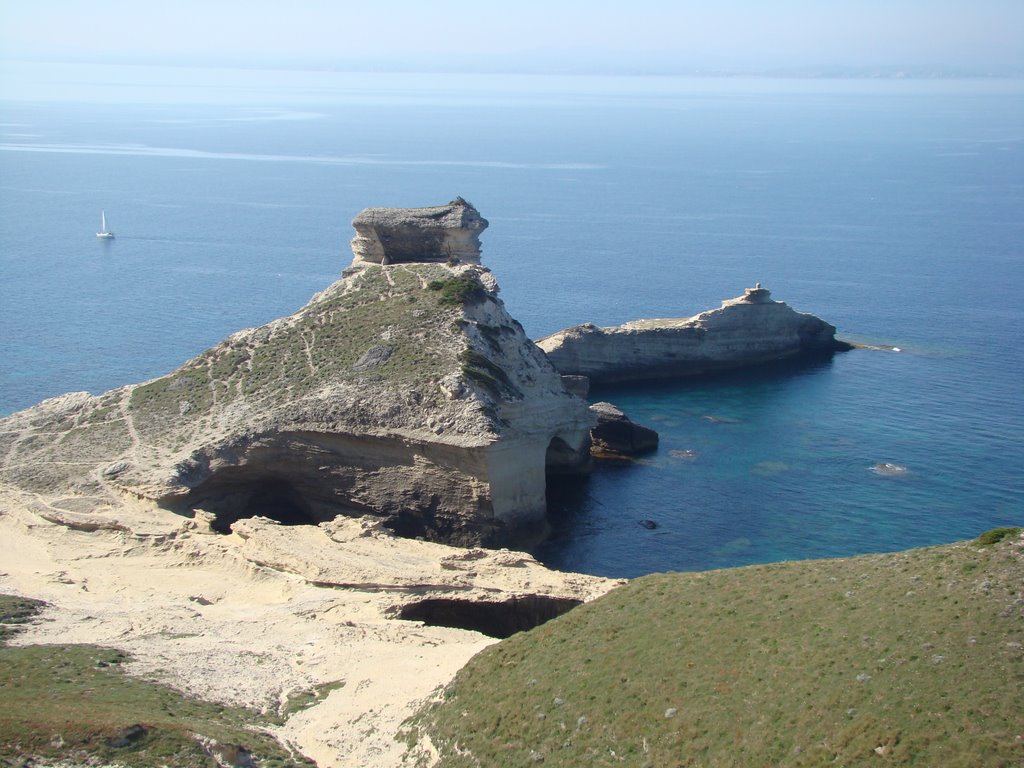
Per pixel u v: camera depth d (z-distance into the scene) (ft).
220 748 179.42
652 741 168.25
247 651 234.17
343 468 343.26
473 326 367.04
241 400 361.71
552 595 266.36
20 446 364.99
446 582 272.72
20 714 182.50
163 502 327.67
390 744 192.13
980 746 145.89
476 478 326.44
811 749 155.33
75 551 302.45
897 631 171.22
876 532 331.98
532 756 174.60
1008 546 184.34
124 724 180.14
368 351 362.53
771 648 178.91
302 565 283.59
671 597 206.39
